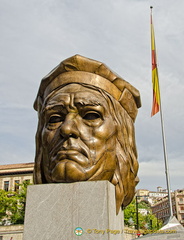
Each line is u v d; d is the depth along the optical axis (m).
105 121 5.11
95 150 4.86
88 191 4.33
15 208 32.66
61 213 4.29
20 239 27.36
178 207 76.88
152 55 14.91
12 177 44.31
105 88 5.49
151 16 15.70
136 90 6.16
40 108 5.98
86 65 5.43
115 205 4.74
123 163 5.39
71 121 4.91
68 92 5.26
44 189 4.50
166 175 13.01
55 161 4.79
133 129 6.17
